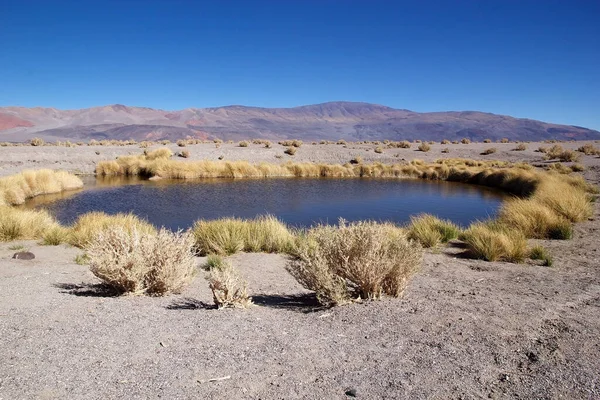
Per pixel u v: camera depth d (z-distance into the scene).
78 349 3.22
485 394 2.67
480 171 30.83
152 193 22.47
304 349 3.37
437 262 7.63
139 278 5.20
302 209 17.86
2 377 2.71
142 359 3.10
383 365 3.08
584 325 3.90
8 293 4.91
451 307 4.52
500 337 3.60
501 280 6.05
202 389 2.68
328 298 4.79
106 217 11.32
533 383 2.79
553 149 40.16
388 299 4.89
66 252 8.51
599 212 13.83
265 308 4.71
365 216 16.23
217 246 8.78
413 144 58.59
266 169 33.75
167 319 4.11
